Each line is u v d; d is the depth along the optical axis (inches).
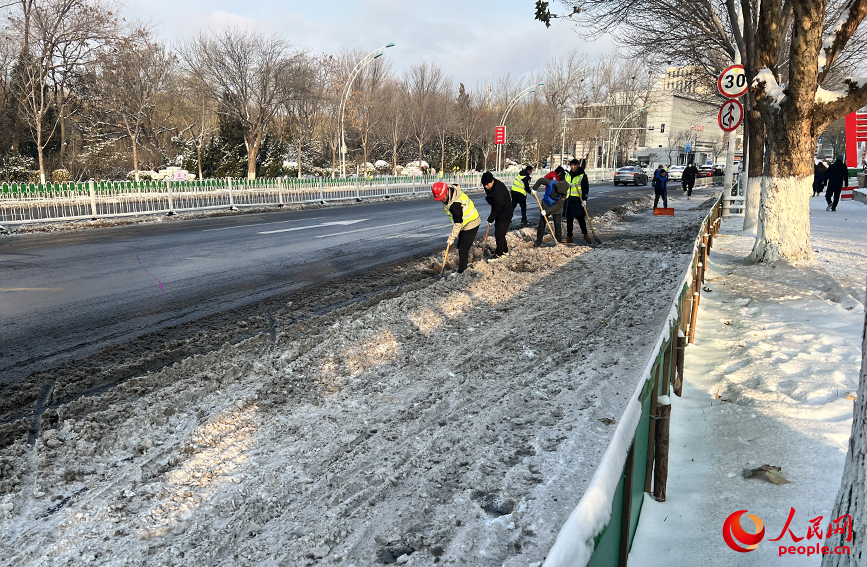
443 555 110.6
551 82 2605.8
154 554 112.8
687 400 178.7
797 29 332.8
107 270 384.8
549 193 500.7
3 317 270.4
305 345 233.8
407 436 160.9
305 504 129.0
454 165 2504.9
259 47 1398.9
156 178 1424.7
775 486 127.0
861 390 81.1
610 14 691.4
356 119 1867.6
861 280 323.3
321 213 842.2
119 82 1282.0
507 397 185.3
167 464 145.3
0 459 144.0
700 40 789.9
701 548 107.5
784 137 365.1
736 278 348.2
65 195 688.4
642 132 3545.8
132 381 193.8
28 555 111.7
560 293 327.9
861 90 340.5
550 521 119.0
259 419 170.7
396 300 297.4
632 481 87.5
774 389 178.7
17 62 1251.2
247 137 1472.7
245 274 375.9
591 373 203.8
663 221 721.0
